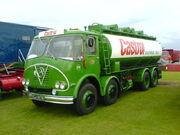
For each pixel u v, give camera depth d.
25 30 8.77
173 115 5.36
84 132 4.35
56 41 5.57
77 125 4.77
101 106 6.44
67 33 5.49
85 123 4.89
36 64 5.53
